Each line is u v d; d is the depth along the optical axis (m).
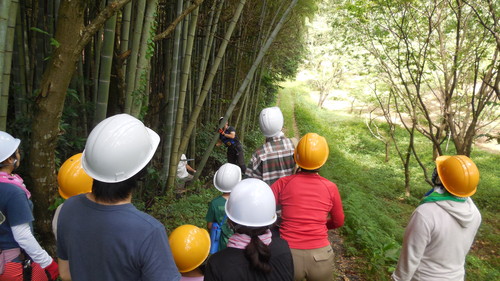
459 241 1.98
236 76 9.55
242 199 1.59
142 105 4.19
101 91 3.43
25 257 2.11
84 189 1.84
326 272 2.34
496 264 5.35
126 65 4.32
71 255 1.35
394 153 14.62
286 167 2.95
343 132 18.45
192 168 6.78
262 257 1.50
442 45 7.42
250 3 8.48
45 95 2.29
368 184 9.32
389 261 4.39
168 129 5.12
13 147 2.11
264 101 16.64
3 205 1.97
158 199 4.98
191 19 4.83
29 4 3.82
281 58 13.55
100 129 1.38
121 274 1.31
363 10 7.92
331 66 26.91
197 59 7.00
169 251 1.38
